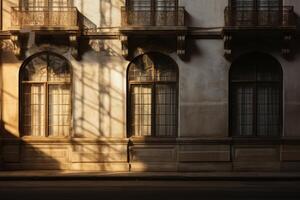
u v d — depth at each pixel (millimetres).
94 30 22844
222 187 17484
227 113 22688
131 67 23000
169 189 16688
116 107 22906
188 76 22750
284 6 22188
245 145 22578
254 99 22812
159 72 22953
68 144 22875
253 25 21875
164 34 22234
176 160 22672
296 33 22375
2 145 22906
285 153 22469
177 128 22828
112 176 20797
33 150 22906
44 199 14133
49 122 23141
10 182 19797
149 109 23000
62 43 22891
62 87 23109
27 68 23141
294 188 17109
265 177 20500
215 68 22766
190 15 22750
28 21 22547
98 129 22875
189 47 22797
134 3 22891
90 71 22953
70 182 19766
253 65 22828
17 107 23016
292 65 22609
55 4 22969
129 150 22781
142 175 21078
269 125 22844
